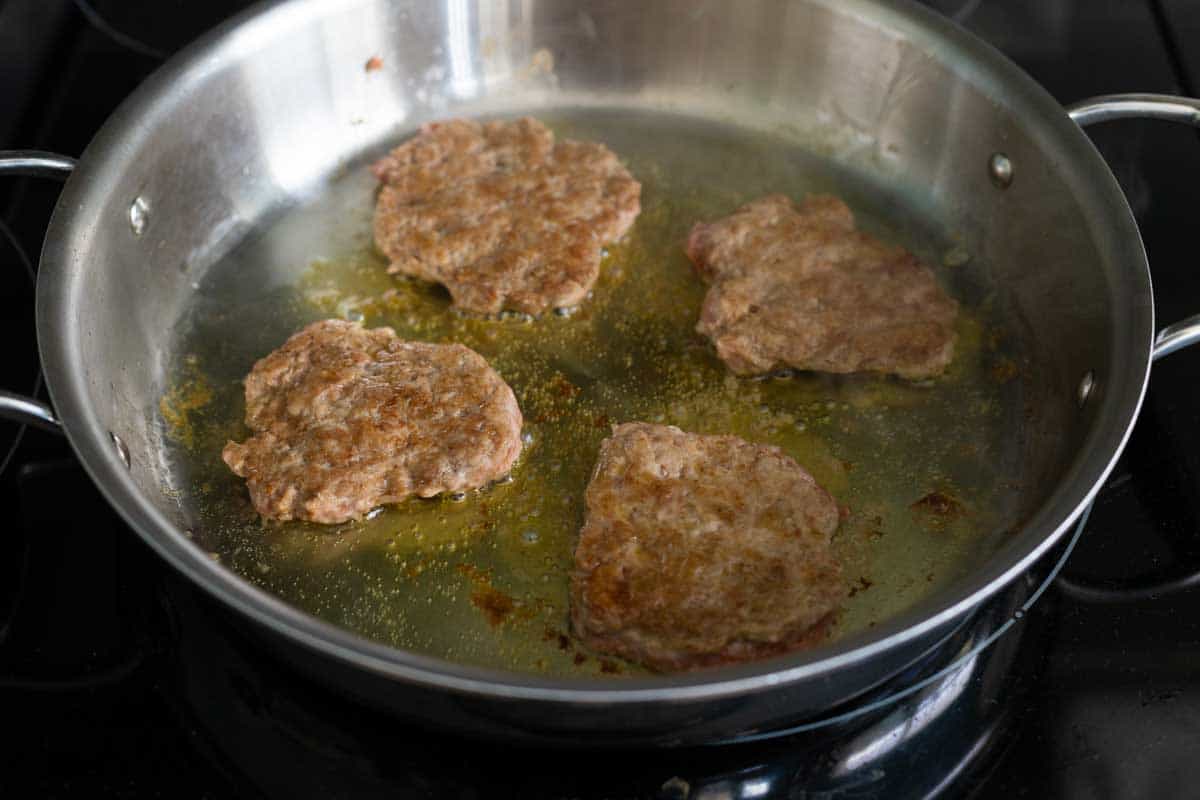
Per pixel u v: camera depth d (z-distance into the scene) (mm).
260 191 507
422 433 424
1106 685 380
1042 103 453
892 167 519
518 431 431
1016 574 334
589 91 553
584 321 471
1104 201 421
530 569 405
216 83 477
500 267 472
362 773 365
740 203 514
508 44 540
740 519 402
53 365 378
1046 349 451
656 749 366
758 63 530
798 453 434
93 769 364
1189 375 460
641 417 444
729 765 365
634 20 532
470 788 363
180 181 473
